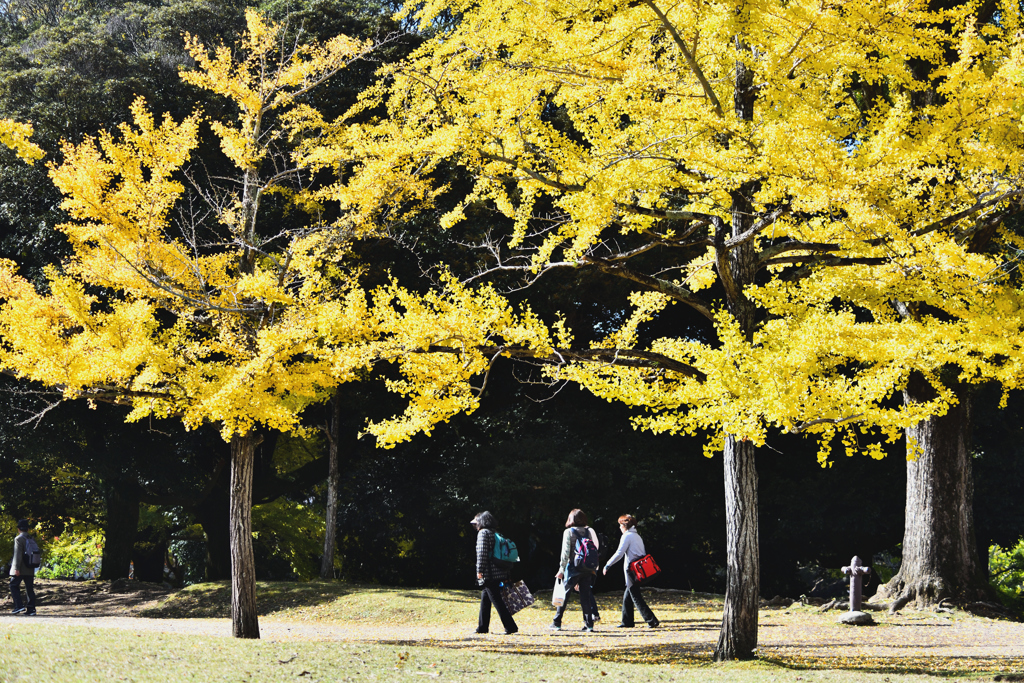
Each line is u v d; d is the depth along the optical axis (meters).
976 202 6.21
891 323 6.59
